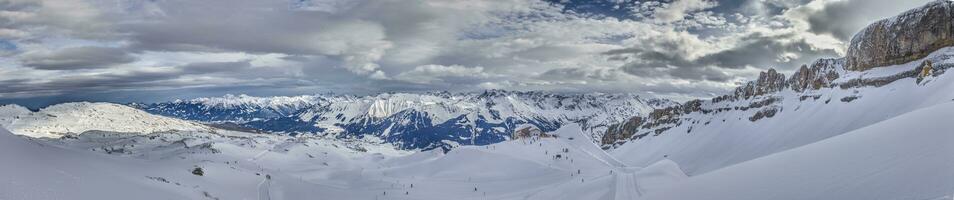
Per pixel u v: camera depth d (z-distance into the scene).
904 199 30.97
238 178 145.25
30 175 54.78
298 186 166.88
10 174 51.62
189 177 120.88
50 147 82.44
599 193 128.25
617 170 194.38
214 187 120.69
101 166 87.12
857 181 39.84
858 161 46.47
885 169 39.78
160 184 89.25
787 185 47.50
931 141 42.75
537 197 159.50
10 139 67.12
